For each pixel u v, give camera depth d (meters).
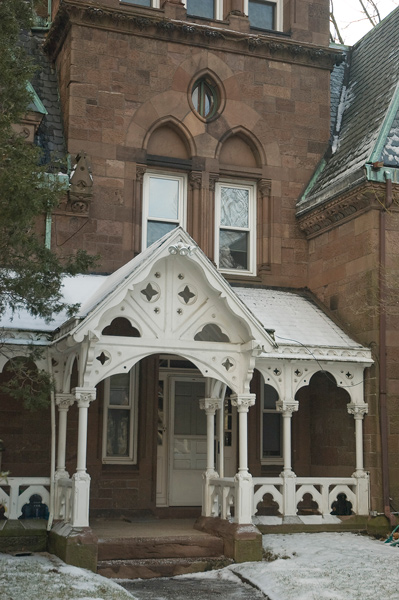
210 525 13.34
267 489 14.57
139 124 16.84
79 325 11.73
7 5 10.81
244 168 17.52
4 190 9.47
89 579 10.63
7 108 10.51
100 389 15.64
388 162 15.38
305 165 17.94
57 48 17.67
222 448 14.61
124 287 11.97
